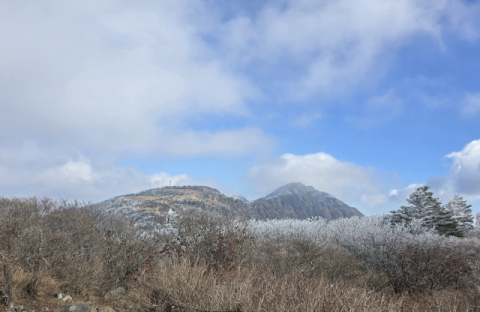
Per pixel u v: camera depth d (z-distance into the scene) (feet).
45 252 18.99
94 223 27.61
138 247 22.66
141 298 15.49
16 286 16.03
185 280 14.38
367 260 35.32
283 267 24.17
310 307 11.28
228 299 12.29
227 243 22.84
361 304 12.03
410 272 27.86
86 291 18.66
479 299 20.16
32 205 26.20
